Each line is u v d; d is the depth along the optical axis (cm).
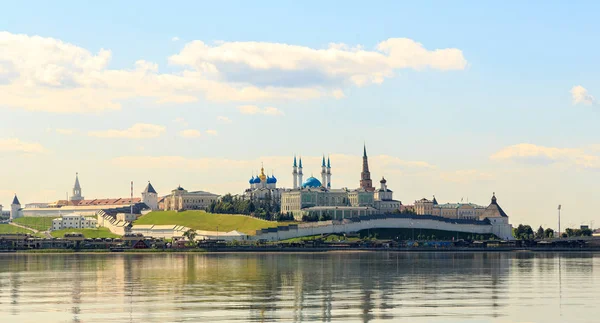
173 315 13038
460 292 16738
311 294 16300
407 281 19688
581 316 12900
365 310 13650
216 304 14488
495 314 13125
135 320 12544
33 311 13612
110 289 17462
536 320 12494
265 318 12725
